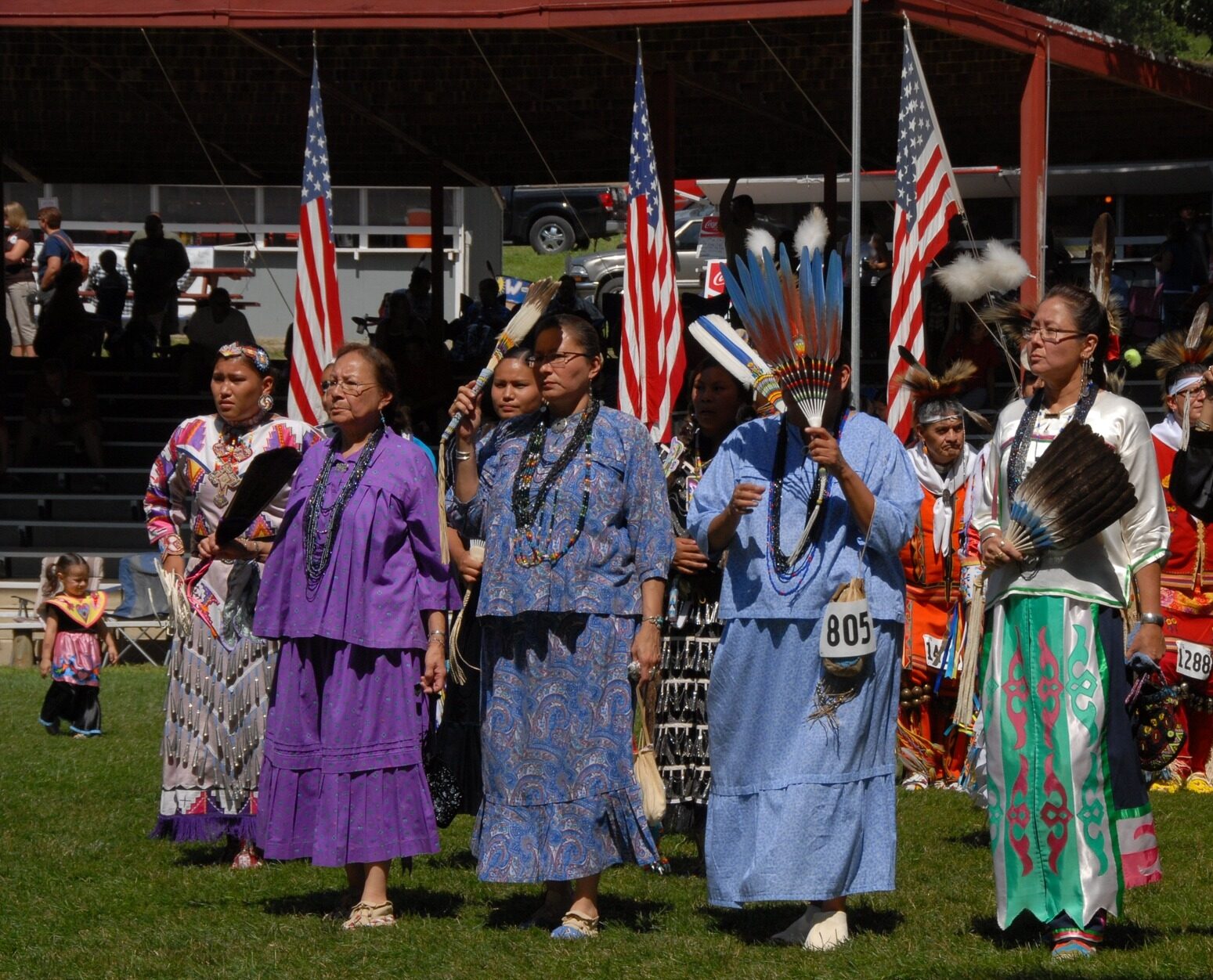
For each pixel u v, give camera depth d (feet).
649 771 26.18
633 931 26.18
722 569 29.43
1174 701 25.02
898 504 25.03
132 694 60.95
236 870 31.42
